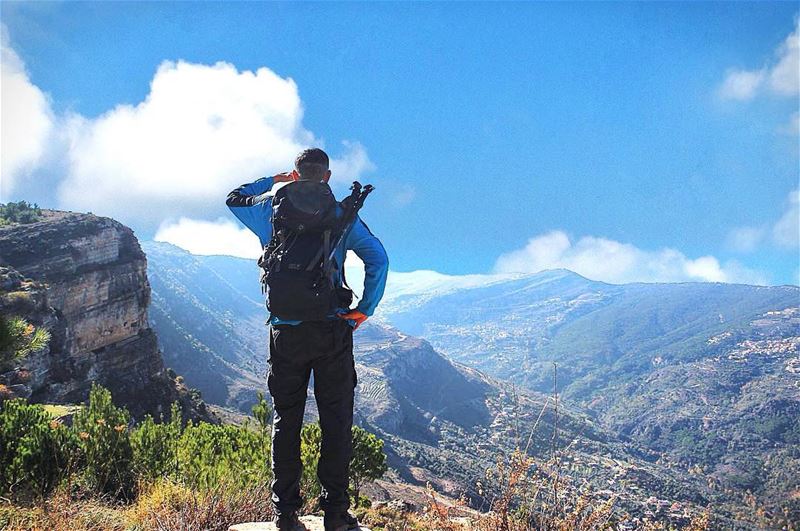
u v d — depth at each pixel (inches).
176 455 339.0
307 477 290.4
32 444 311.6
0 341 290.0
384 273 144.0
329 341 143.3
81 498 282.5
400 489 1587.1
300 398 153.6
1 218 3949.3
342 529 151.5
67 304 3508.9
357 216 146.0
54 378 3122.5
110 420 346.3
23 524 218.7
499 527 146.0
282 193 144.9
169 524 205.0
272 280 139.2
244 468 265.1
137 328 4005.9
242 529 162.2
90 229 4035.4
